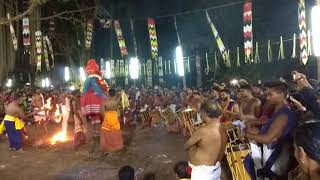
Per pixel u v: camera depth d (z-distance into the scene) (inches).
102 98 415.2
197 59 943.7
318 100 215.8
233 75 857.5
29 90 971.3
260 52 846.5
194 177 205.5
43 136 594.6
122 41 767.1
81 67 1261.1
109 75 1024.2
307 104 216.4
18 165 387.2
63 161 397.1
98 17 1222.9
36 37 915.4
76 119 461.7
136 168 357.1
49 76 1389.0
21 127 472.1
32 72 1272.1
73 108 460.4
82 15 1216.8
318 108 211.6
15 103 468.8
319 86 278.4
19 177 343.9
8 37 954.1
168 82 1116.5
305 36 434.6
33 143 521.0
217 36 616.7
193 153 209.0
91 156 412.2
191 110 438.9
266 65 838.5
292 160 214.7
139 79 1124.5
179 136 541.6
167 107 598.2
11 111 462.9
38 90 685.9
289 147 214.2
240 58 863.7
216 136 204.8
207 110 207.2
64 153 438.9
